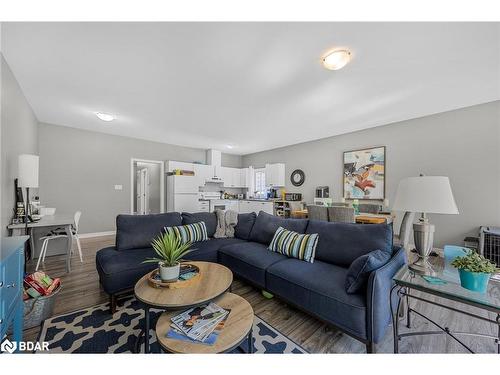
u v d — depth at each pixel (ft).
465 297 3.61
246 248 8.17
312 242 7.06
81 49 6.45
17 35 5.82
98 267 6.97
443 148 11.58
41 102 10.50
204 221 10.00
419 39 5.93
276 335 5.16
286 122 13.37
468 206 10.82
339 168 16.38
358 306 4.46
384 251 5.74
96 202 16.02
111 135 16.67
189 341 3.44
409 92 9.19
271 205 19.03
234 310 4.33
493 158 10.18
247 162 25.17
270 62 7.08
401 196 4.96
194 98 9.91
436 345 4.81
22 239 4.49
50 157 14.21
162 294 4.54
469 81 8.25
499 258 9.11
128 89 9.06
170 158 20.03
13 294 3.97
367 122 13.34
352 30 5.62
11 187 8.23
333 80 8.19
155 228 8.58
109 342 4.83
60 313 5.98
